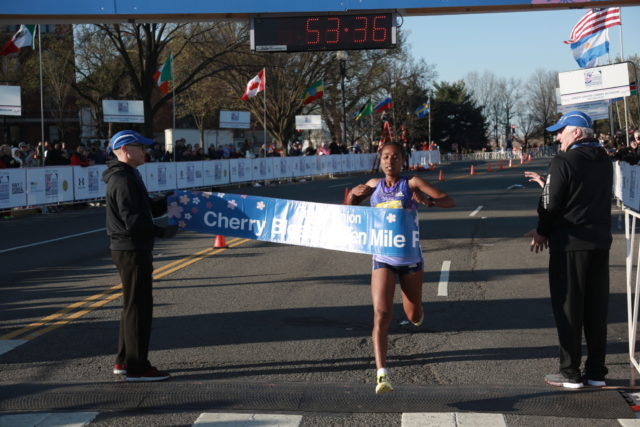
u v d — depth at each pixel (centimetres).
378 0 1441
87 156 2331
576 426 470
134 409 512
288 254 1228
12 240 1515
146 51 3856
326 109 5772
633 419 480
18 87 2072
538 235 552
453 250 1257
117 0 1420
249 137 8012
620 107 4828
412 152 4659
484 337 699
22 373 604
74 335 728
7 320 799
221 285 974
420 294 582
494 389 540
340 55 4322
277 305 849
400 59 5572
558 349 654
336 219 581
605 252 535
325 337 705
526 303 845
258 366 614
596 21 2412
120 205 555
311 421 484
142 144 573
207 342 693
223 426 477
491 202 2086
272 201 616
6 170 1884
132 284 566
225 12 1452
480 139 11069
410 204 563
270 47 1532
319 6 1450
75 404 522
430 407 506
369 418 488
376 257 561
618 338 691
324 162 3981
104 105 2648
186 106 5656
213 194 631
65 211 2155
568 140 545
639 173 1409
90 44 4178
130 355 570
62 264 1190
